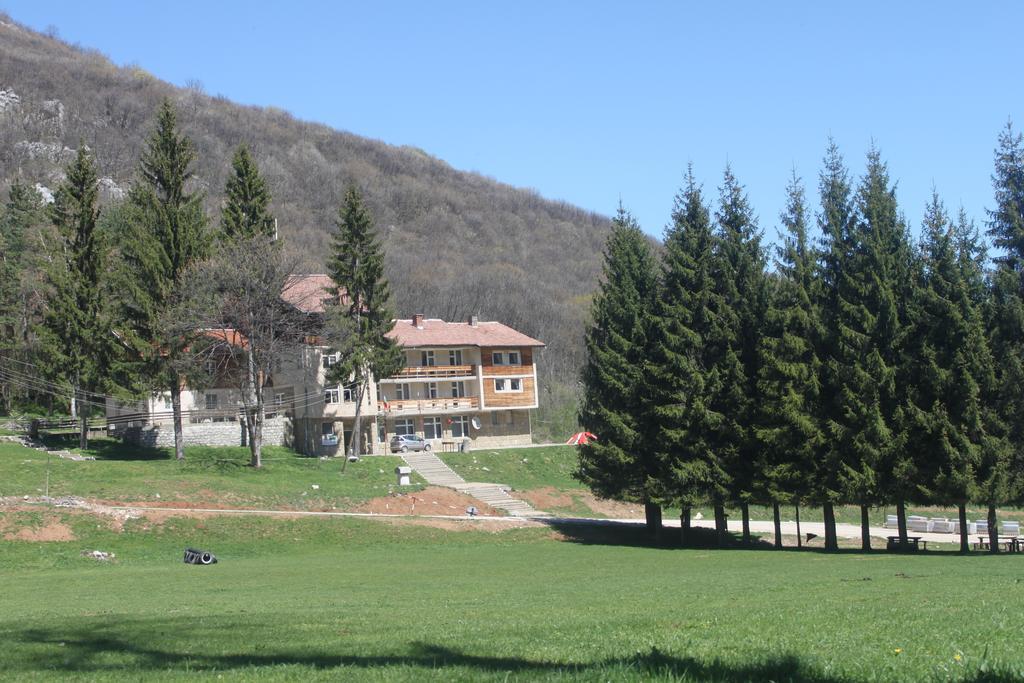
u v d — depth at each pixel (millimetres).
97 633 17500
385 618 19438
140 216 65750
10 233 85938
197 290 62375
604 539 54688
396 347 70938
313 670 11875
